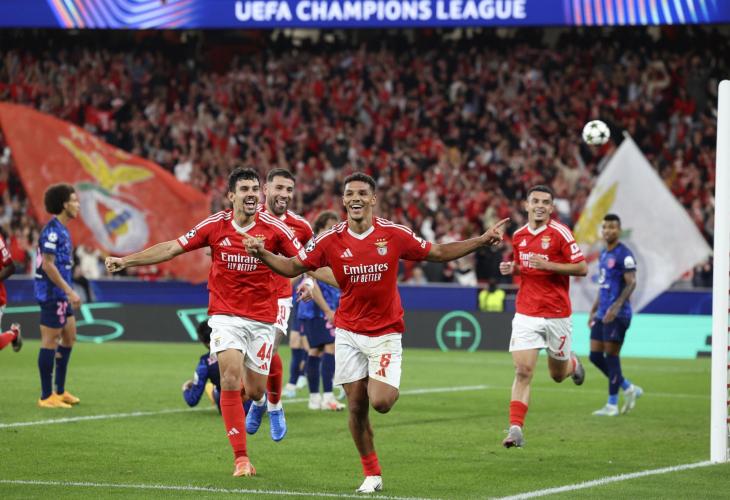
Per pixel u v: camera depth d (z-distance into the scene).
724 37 62.06
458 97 62.62
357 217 14.98
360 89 63.94
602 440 20.66
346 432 21.23
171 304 48.75
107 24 55.00
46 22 55.06
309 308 25.00
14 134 52.94
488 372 35.94
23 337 48.09
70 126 53.06
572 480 16.11
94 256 52.28
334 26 54.09
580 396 29.20
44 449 18.44
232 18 54.72
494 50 64.25
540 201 20.44
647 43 63.12
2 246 24.05
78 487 14.88
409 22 53.38
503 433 21.56
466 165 59.59
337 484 15.49
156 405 25.11
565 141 59.31
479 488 15.32
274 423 18.92
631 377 35.25
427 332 46.94
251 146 62.25
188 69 66.06
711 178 57.75
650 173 45.28
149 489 14.77
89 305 49.06
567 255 20.05
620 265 25.09
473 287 47.09
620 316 24.89
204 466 16.94
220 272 16.72
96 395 27.09
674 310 45.78
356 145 61.53
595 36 63.75
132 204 52.69
